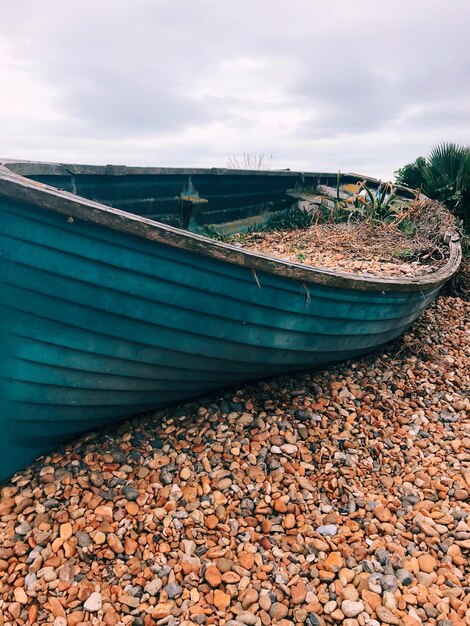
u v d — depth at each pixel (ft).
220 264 8.91
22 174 11.84
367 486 9.65
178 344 9.52
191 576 7.55
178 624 6.90
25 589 7.36
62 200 7.36
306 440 10.59
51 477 9.24
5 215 7.45
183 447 10.12
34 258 7.81
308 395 12.10
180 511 8.68
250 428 10.73
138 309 8.79
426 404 12.67
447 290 22.56
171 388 10.39
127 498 8.90
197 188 21.38
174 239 8.20
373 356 14.60
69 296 8.27
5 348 8.41
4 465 9.31
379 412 11.94
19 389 8.73
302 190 31.65
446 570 7.73
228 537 8.29
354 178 35.96
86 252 7.98
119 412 10.18
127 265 8.29
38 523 8.40
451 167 29.78
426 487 9.61
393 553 8.02
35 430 9.32
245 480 9.39
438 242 19.48
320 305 10.62
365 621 6.89
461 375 14.47
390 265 17.42
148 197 18.44
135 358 9.35
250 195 25.96
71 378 9.05
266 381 12.34
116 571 7.64
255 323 10.01
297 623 6.93
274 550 8.06
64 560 7.80
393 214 24.12
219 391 11.80
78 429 9.95
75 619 6.93
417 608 7.13
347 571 7.64
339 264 17.78
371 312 12.06
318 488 9.46
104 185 16.19
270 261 9.16
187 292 8.96
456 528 8.50
